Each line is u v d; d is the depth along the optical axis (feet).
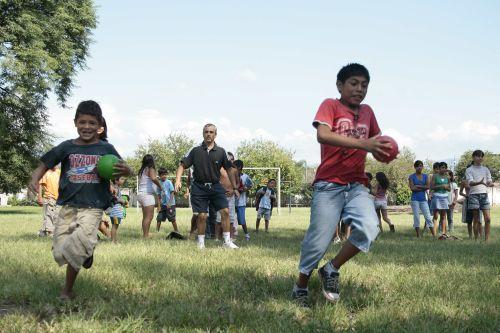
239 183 39.17
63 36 111.45
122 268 19.95
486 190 40.70
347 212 14.47
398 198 212.43
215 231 38.96
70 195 14.79
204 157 30.42
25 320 12.66
